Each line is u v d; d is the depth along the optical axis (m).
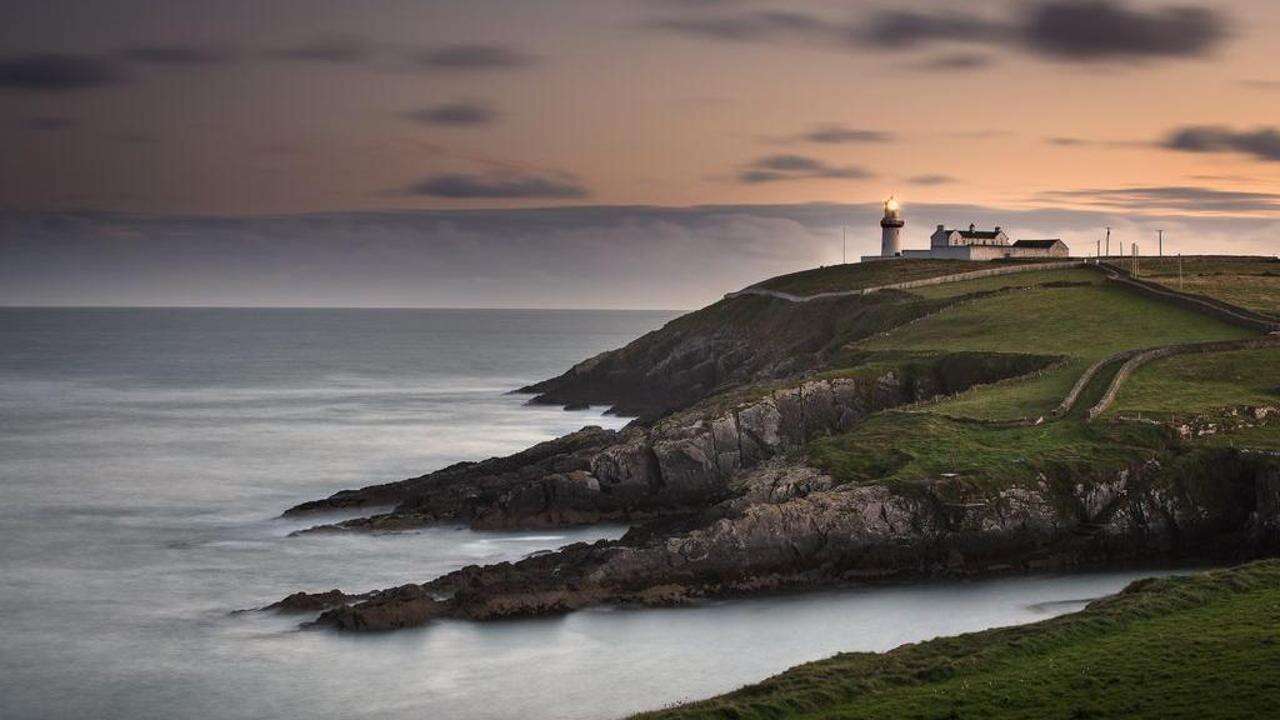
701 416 117.44
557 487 107.00
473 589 81.38
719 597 83.19
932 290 184.38
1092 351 130.75
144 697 66.56
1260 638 54.88
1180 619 60.47
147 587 86.88
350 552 96.31
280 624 77.88
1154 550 93.56
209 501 118.25
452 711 64.06
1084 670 52.81
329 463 142.00
